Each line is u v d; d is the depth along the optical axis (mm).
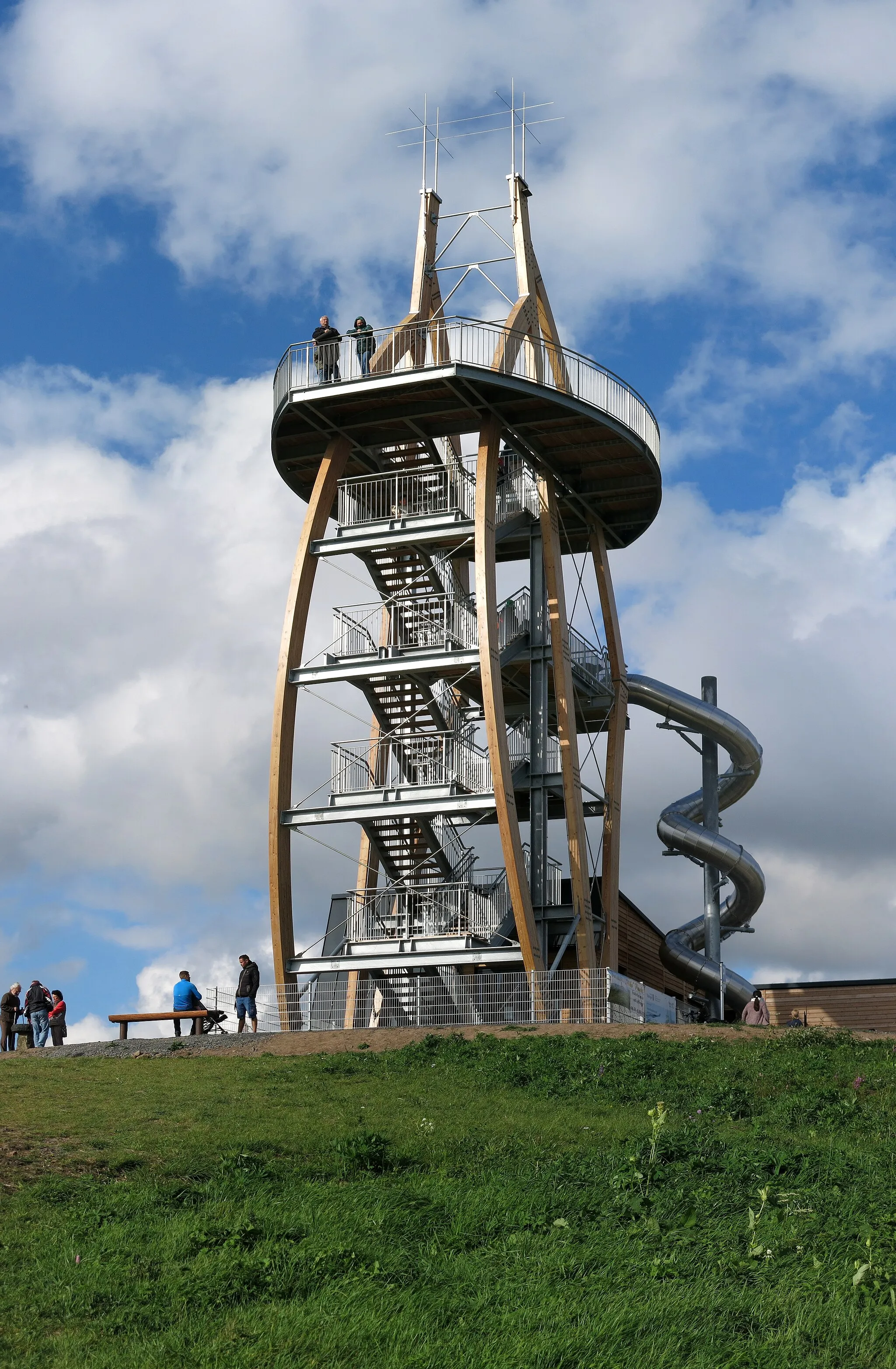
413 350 40812
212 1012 31641
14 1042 33344
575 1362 10641
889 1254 13180
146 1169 16859
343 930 41594
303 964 36125
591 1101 21906
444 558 38281
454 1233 14180
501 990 34250
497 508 40625
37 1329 11688
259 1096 21547
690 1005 48062
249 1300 12289
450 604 38906
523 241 42562
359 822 36812
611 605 43406
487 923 36750
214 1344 11148
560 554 40375
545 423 38250
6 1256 13398
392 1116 20469
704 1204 14914
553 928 38219
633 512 43156
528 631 40562
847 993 45062
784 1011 45438
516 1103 21547
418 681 37438
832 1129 20219
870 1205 15102
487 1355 10695
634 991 35094
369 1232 14125
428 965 35406
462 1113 20734
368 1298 12086
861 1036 26812
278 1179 16516
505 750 35406
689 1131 19094
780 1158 16984
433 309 42406
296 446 40875
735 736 46594
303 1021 35500
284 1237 13820
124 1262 13219
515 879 34656
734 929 47781
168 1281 12672
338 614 37875
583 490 41750
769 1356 10789
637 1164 16562
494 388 37438
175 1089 22000
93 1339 11453
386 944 36125
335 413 38906
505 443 39844
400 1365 10617
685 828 45719
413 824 37719
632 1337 11156
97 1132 18547
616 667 43375
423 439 39656
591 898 40438
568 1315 11539
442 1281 12539
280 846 36656
